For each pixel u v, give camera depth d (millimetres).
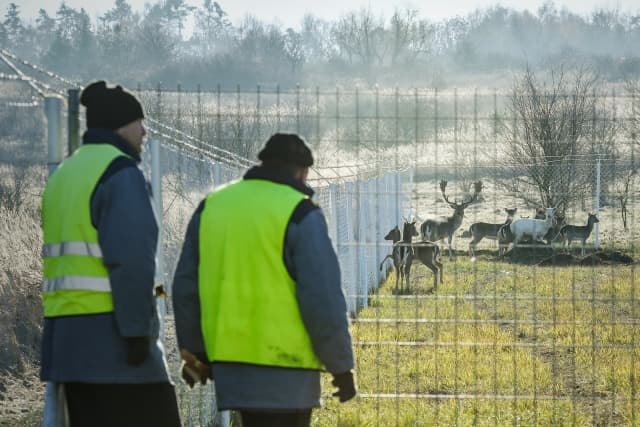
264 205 6504
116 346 6242
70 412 6523
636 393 12297
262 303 6434
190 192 9875
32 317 7750
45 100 7027
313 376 6555
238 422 11094
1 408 7254
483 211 41719
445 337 15672
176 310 6852
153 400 6453
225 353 6465
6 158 6441
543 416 11094
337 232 17406
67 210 6301
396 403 11250
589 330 16625
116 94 6566
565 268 29422
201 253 6691
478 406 11469
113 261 6062
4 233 6992
